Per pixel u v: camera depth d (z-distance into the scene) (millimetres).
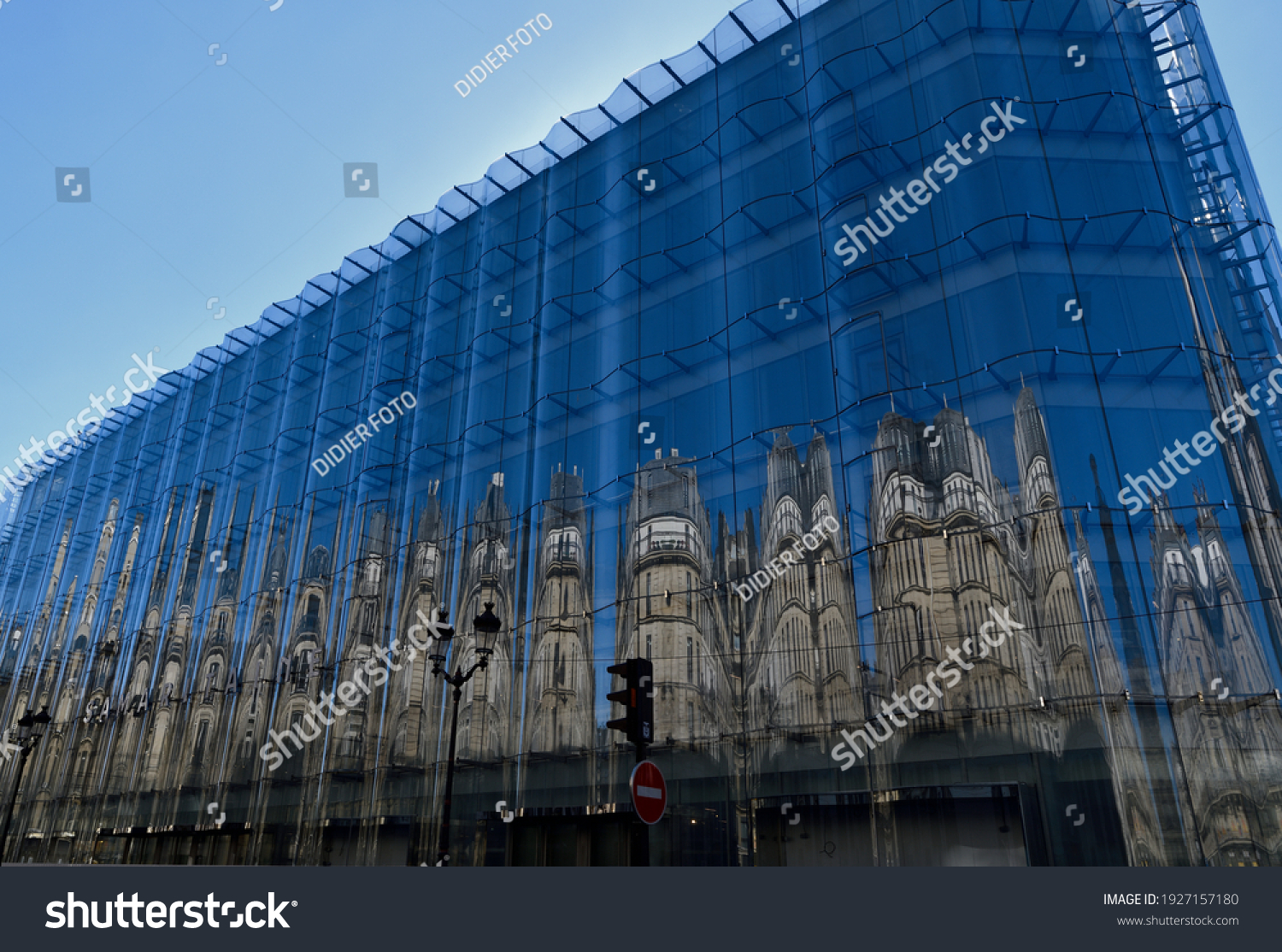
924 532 17906
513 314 30188
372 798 26203
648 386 24750
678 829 19531
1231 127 19984
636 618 22203
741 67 26484
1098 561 16016
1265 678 15016
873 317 20438
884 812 16719
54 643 45500
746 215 24266
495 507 27359
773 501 20922
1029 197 19266
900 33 22828
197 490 41188
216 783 31453
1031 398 17453
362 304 38031
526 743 22969
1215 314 18016
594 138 30078
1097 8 21234
